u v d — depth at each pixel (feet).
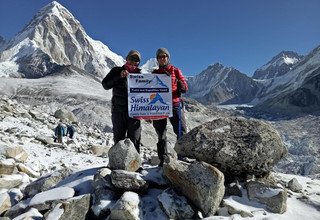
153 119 13.14
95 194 11.01
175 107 13.42
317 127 319.88
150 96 13.12
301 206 11.61
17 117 41.50
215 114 283.59
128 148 12.17
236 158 11.67
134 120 13.19
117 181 11.05
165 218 10.24
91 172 12.57
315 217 10.94
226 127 12.46
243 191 11.49
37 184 12.66
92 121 200.64
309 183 15.02
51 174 13.11
